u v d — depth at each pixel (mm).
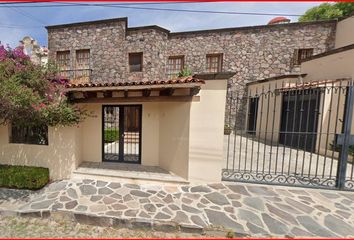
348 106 4445
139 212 3646
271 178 5070
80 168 5523
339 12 13438
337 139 4535
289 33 11070
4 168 4934
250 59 11500
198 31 11750
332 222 3424
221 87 4648
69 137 5250
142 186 4789
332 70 7863
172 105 5312
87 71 11609
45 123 4883
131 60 11625
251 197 4223
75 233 3273
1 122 5012
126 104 6039
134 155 6621
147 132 6012
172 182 4832
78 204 3918
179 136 5070
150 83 4422
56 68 5430
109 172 5266
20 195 4324
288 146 8922
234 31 11555
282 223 3381
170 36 11977
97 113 6055
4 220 3582
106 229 3389
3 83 3867
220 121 4723
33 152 5336
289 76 9062
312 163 6438
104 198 4176
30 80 4668
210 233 3215
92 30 11516
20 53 5180
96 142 6125
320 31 10781
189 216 3545
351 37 9742
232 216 3562
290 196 4281
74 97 5430
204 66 11859
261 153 7766
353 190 4523
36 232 3273
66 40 11758
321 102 7176
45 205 3885
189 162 4816
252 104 11195
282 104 9250
